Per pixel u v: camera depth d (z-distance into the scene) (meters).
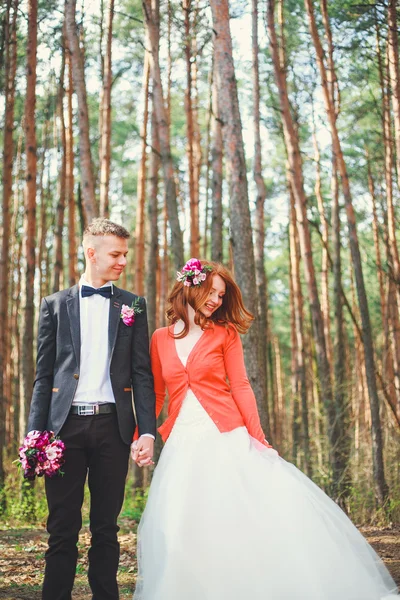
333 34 11.23
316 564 3.26
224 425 3.62
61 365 3.69
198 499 3.39
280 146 17.42
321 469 10.59
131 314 3.75
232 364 3.84
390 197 11.59
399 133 8.05
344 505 9.65
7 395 15.77
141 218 13.86
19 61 12.11
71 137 12.72
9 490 9.94
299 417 16.22
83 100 9.24
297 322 14.25
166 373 3.80
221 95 7.22
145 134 13.02
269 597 3.17
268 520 3.34
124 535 7.82
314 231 18.86
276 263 25.03
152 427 3.68
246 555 3.25
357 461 10.10
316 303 10.52
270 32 10.16
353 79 12.14
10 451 14.14
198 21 10.91
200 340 3.80
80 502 3.66
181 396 3.71
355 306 17.95
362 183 16.16
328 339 15.95
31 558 6.10
